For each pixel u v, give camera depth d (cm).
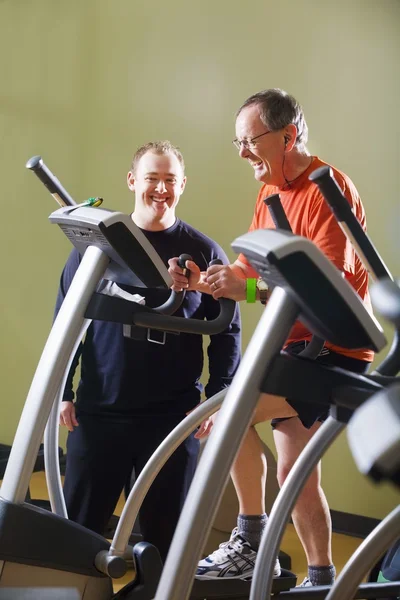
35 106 561
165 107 518
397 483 101
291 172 276
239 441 147
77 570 215
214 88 499
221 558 267
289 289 141
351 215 174
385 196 441
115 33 536
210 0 501
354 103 450
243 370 148
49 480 237
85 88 545
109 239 194
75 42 548
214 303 290
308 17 465
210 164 501
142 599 225
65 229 210
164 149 288
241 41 489
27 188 564
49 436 236
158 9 520
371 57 446
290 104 274
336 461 454
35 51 562
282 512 186
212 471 147
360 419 108
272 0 477
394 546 278
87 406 277
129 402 274
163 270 201
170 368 277
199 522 147
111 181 537
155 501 272
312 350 178
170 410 278
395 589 253
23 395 566
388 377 153
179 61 512
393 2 439
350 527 447
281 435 277
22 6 566
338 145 455
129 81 531
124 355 274
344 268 255
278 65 475
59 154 554
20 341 568
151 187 285
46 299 559
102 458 273
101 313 204
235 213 492
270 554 187
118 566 216
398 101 438
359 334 137
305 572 378
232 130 492
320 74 461
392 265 439
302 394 146
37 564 208
